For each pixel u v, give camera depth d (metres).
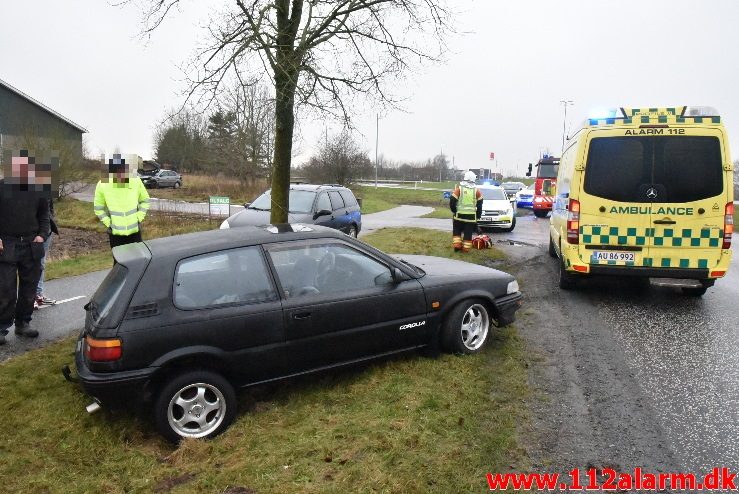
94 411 4.18
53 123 23.61
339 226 11.13
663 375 4.98
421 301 5.00
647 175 7.21
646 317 6.91
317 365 4.55
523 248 13.34
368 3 6.16
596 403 4.39
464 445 3.70
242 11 5.76
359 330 4.67
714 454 3.67
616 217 7.33
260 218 10.15
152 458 3.73
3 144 14.50
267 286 4.35
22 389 4.65
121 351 3.77
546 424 4.05
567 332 6.23
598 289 8.56
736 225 22.95
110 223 6.52
